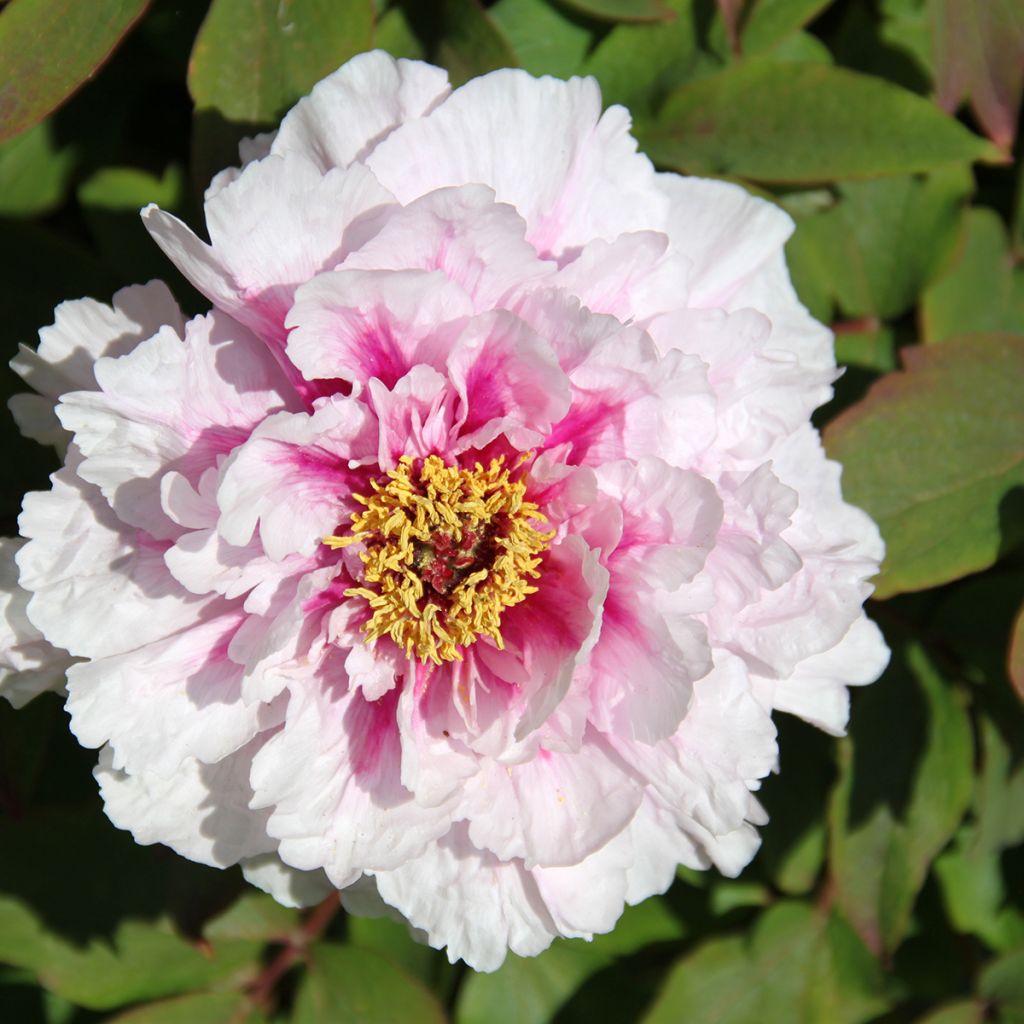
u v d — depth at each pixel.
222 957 0.73
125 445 0.61
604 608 0.64
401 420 0.63
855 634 0.67
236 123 0.65
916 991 0.76
